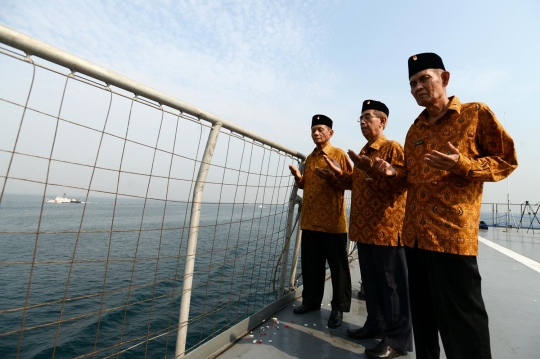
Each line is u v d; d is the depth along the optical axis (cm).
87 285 962
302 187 284
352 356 186
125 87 125
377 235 200
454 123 141
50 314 745
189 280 160
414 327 157
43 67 102
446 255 134
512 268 414
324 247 253
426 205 143
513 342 200
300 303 286
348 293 241
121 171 125
